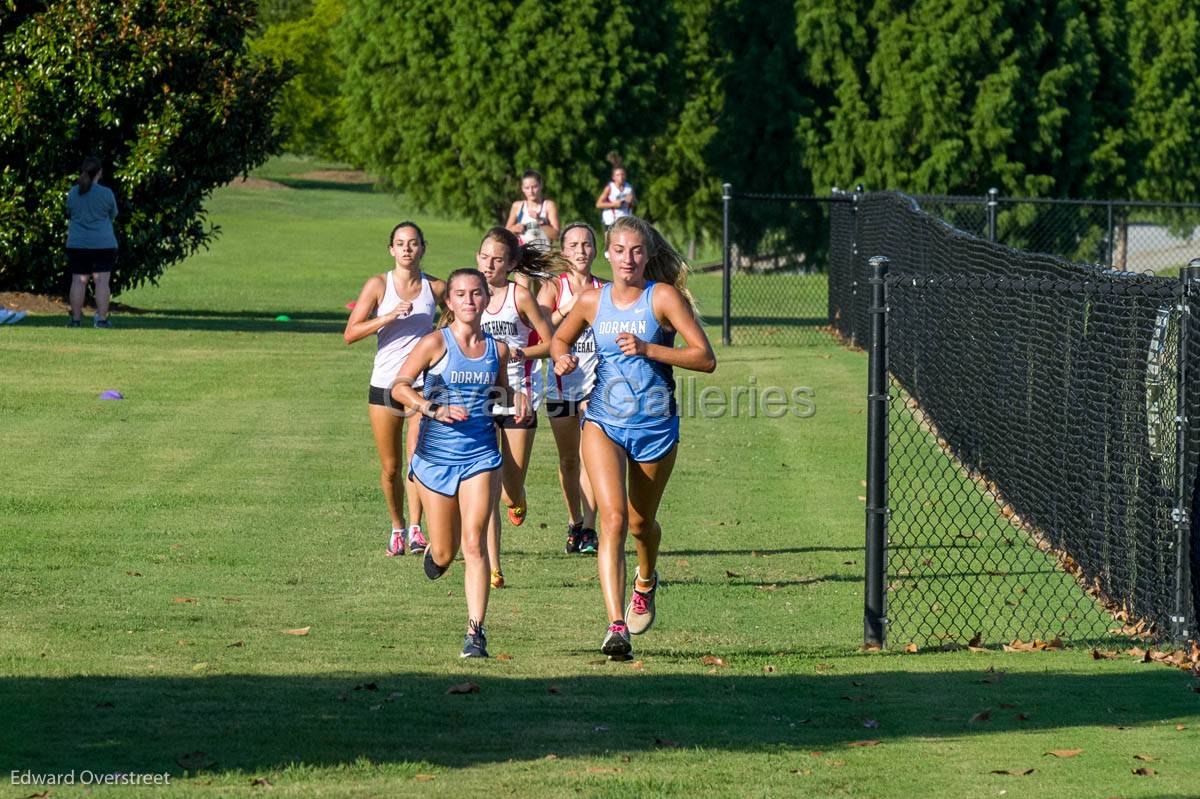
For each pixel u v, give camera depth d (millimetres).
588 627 31828
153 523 40656
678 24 155625
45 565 35344
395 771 19672
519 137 147125
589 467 28547
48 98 83000
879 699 25422
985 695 25875
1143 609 32500
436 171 154375
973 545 41656
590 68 145875
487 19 147750
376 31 155875
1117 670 28219
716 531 42781
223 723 21797
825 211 144750
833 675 27453
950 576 37812
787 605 34625
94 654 26641
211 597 33031
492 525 35438
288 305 119188
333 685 24766
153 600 32406
